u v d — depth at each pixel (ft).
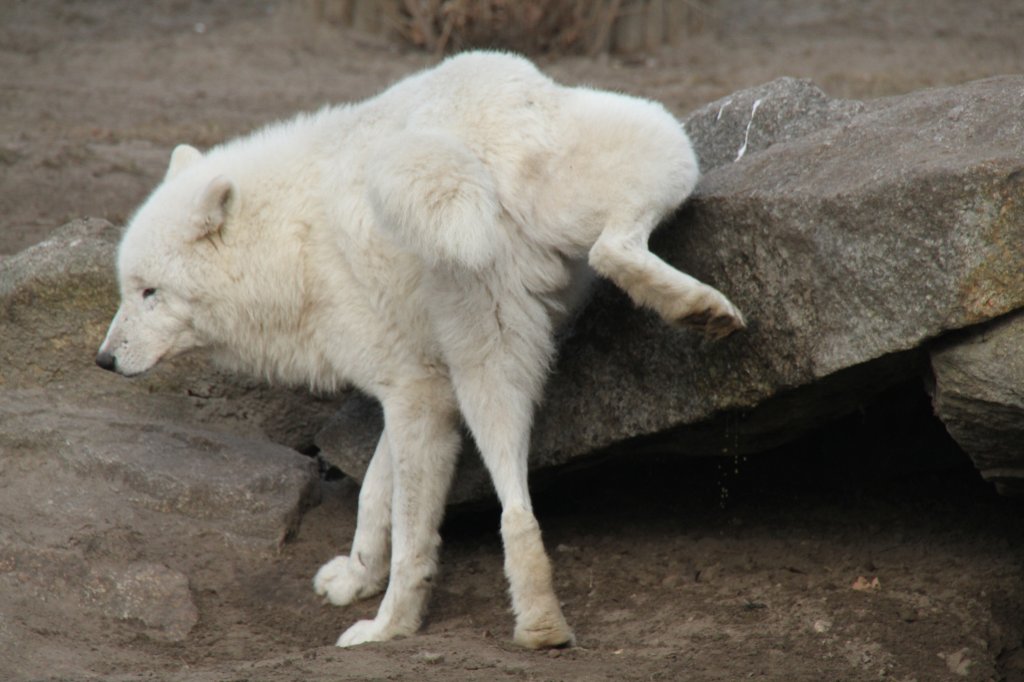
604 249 34.01
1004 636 34.99
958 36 113.39
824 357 34.40
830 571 38.96
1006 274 31.40
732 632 35.83
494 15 110.83
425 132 33.83
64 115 90.84
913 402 42.68
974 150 33.78
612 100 36.47
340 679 32.30
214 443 46.34
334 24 119.03
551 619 35.19
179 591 40.09
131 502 43.01
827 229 33.91
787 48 111.34
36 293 48.14
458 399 37.01
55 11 125.08
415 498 38.60
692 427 38.65
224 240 39.17
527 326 36.09
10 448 44.50
